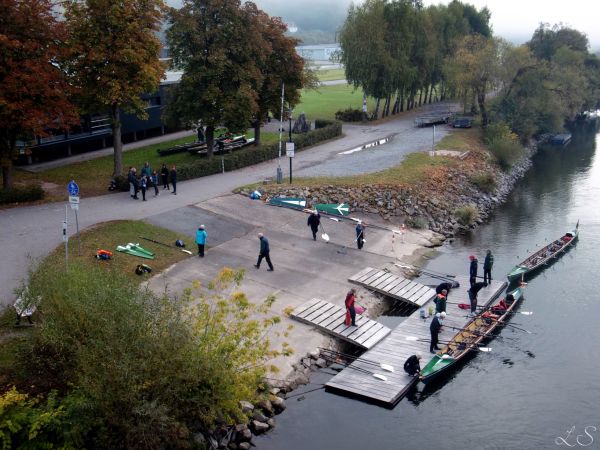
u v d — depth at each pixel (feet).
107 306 59.88
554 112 248.73
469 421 73.87
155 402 55.88
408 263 120.78
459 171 178.60
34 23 121.39
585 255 130.52
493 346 91.91
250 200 138.41
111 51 133.28
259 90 168.35
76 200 94.12
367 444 68.54
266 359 72.43
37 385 63.52
